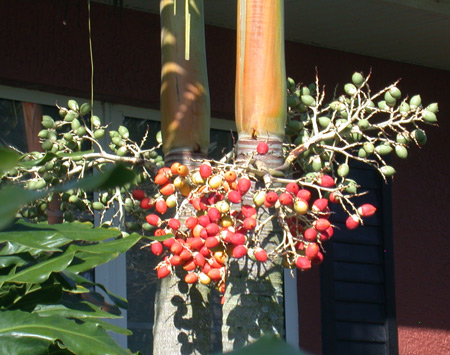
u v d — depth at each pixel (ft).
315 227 9.64
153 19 18.24
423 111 12.21
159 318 11.16
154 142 18.21
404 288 20.03
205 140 11.50
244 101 10.25
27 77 16.48
